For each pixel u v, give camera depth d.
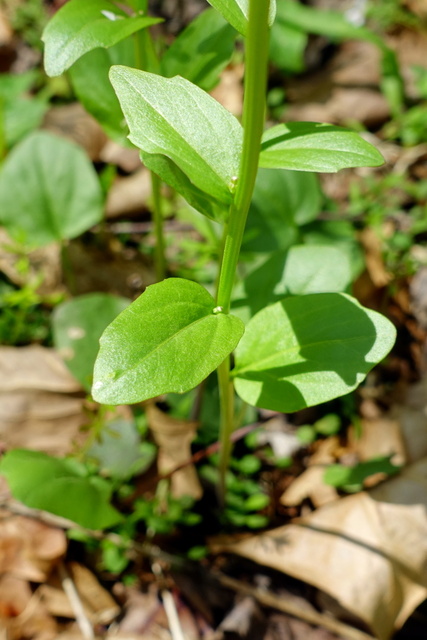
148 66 0.39
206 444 0.44
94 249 0.54
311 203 0.46
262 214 0.46
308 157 0.30
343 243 0.49
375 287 0.50
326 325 0.33
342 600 0.39
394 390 0.47
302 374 0.32
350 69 0.70
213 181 0.30
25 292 0.46
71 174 0.48
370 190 0.58
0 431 0.43
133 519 0.41
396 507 0.41
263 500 0.42
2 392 0.43
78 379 0.43
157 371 0.28
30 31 0.70
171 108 0.30
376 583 0.39
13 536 0.40
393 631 0.39
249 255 0.45
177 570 0.41
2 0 0.72
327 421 0.45
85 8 0.34
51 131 0.60
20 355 0.44
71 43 0.33
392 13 0.74
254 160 0.29
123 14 0.34
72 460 0.40
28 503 0.37
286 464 0.44
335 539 0.40
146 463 0.42
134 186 0.57
